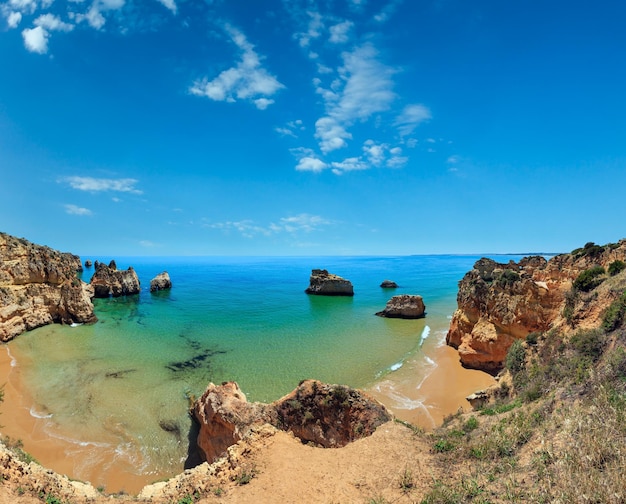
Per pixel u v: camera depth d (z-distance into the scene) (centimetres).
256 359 3853
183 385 3142
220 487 1246
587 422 1104
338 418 1977
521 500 923
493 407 1769
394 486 1157
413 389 3042
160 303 7506
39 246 5544
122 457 2153
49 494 1148
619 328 1555
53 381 3164
